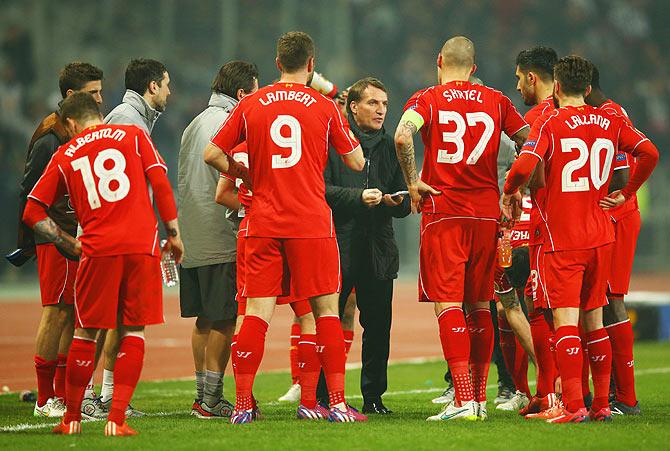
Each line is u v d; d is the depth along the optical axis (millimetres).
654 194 100438
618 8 117188
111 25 92000
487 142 22469
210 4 91500
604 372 22359
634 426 21188
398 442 19047
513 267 24875
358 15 104812
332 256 21984
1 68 83438
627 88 109562
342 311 24719
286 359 41469
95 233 20453
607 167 22359
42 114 84188
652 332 49031
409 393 30531
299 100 21984
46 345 24891
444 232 22438
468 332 23031
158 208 20766
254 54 92875
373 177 24750
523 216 25438
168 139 83500
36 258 27062
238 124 21906
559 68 22500
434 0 109250
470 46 23062
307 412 22984
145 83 25828
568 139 22000
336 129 22203
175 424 22203
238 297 23234
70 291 24953
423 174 22969
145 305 20516
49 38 88938
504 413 24859
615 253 24328
